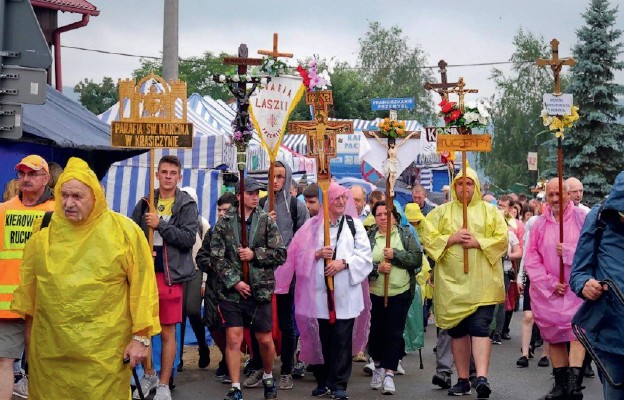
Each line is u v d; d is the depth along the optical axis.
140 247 6.18
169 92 9.41
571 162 39.19
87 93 51.84
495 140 69.12
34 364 6.15
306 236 10.12
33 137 9.95
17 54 7.72
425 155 32.53
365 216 12.39
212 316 9.79
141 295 6.16
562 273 9.77
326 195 9.99
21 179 7.80
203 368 11.91
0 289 7.55
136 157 14.27
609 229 6.80
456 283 10.08
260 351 9.90
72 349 6.01
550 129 10.12
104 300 6.07
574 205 10.23
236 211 9.67
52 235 6.14
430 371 12.12
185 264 9.30
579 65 39.03
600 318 6.74
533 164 39.88
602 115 38.66
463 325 10.16
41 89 7.75
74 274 6.05
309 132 10.27
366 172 27.86
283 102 10.94
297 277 10.12
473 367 11.27
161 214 9.39
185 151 14.70
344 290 9.90
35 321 6.15
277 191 11.24
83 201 6.03
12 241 7.68
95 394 6.05
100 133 11.53
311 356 10.05
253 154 17.59
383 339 10.49
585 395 10.69
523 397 10.39
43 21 20.91
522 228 15.55
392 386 10.39
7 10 7.71
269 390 9.98
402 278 10.45
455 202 10.31
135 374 6.26
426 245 10.20
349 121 10.32
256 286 9.52
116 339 6.11
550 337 9.83
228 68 9.99
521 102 69.06
